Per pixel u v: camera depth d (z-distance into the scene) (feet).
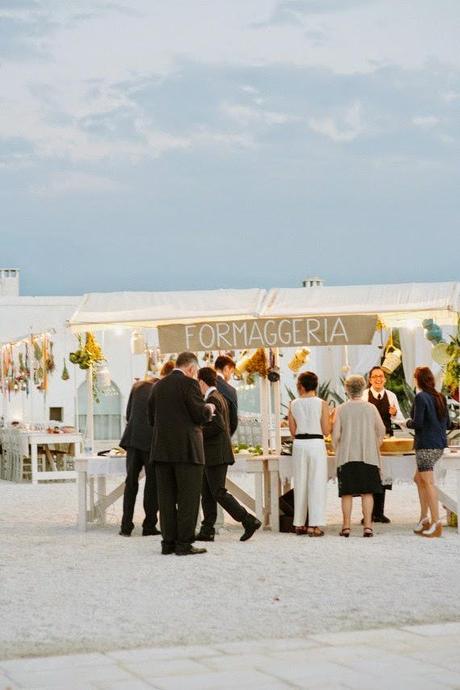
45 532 50.26
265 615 30.63
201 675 24.23
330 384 85.97
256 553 42.39
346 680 23.57
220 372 47.60
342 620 29.86
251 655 26.04
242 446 52.16
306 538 46.78
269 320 49.62
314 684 23.29
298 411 47.73
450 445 54.39
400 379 78.13
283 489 55.31
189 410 42.24
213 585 35.47
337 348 85.46
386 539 46.06
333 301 50.55
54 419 118.73
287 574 37.29
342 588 34.53
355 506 60.03
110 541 46.83
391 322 56.34
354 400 47.14
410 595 33.22
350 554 41.78
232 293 51.93
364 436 46.68
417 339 71.15
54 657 26.27
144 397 48.57
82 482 50.78
